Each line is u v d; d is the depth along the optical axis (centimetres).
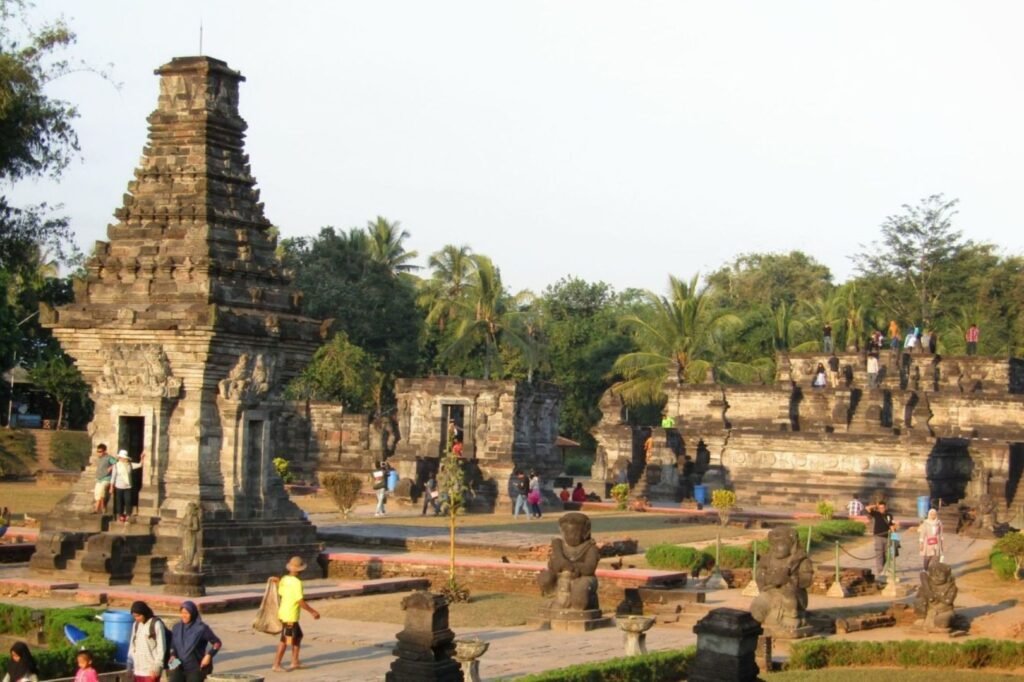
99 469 4078
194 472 4000
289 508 4212
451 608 3816
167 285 4081
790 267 14400
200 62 4203
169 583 3638
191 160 4178
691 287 10950
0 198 6297
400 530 5359
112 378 4097
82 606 3394
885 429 8825
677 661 2847
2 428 8594
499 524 5900
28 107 5688
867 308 12269
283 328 4181
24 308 9275
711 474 8781
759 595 3569
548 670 2770
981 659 3142
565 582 3553
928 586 3619
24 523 5194
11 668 2308
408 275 11938
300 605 2869
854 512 7169
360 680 2700
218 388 4053
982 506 6456
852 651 3177
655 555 4569
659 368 10806
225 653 3003
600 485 8462
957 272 12269
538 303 13475
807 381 9794
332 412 8438
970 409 9012
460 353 11144
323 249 11406
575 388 12425
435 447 7262
